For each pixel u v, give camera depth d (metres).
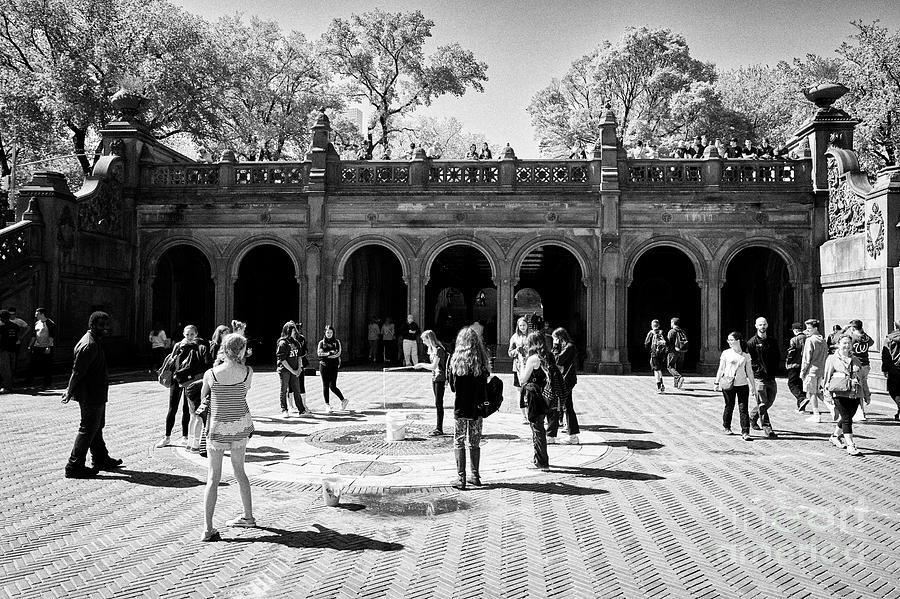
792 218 24.06
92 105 29.34
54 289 21.06
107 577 5.64
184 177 25.98
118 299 24.97
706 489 8.50
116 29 30.92
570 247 24.67
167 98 31.17
